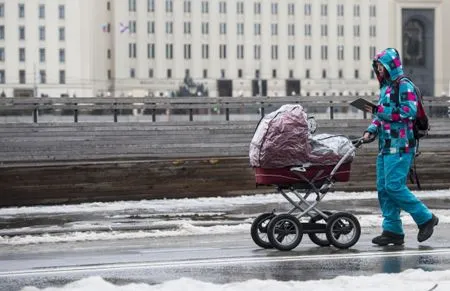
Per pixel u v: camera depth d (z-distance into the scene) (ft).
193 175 123.44
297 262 66.49
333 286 55.31
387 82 73.87
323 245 74.84
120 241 79.87
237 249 73.51
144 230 87.81
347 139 74.33
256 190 125.29
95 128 165.68
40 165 118.62
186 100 172.96
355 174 128.98
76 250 74.64
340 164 73.46
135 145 166.20
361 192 127.03
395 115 73.05
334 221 72.69
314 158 73.20
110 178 120.47
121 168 120.98
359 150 157.58
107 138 165.58
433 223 74.02
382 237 74.79
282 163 72.90
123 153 165.58
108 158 161.79
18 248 76.38
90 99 169.58
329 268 63.82
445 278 57.47
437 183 132.77
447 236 79.71
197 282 56.59
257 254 70.59
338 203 110.32
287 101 174.60
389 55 73.10
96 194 119.85
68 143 164.04
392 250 71.92
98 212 104.73
